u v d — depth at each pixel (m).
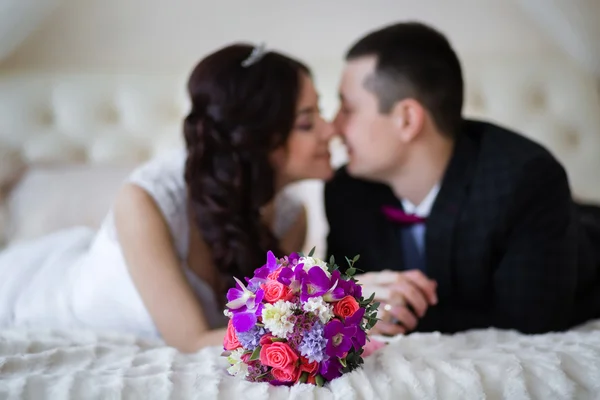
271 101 1.54
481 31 2.92
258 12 2.91
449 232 1.54
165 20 2.91
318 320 0.88
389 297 1.41
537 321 1.45
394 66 1.59
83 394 0.86
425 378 0.93
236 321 0.89
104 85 2.72
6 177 2.52
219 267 1.55
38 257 1.79
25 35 2.62
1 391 0.85
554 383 0.97
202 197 1.53
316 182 2.49
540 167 1.49
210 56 1.59
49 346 1.09
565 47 2.70
